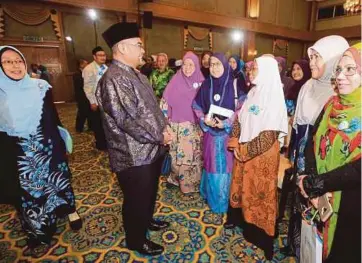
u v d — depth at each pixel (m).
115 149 1.30
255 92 1.43
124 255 1.50
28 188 1.48
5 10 6.19
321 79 1.19
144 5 7.70
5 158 1.41
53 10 6.79
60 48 7.15
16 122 1.40
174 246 1.57
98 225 1.79
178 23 8.80
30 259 1.48
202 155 2.07
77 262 1.45
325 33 12.63
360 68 0.80
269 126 1.36
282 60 2.94
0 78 1.35
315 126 1.06
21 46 6.60
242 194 1.55
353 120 0.83
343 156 0.86
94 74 3.09
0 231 1.74
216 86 1.73
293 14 12.18
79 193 2.25
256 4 10.40
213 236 1.65
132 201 1.36
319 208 0.94
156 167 1.41
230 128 1.71
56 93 7.36
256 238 1.52
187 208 1.98
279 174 1.70
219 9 9.58
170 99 2.09
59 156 1.61
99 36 7.66
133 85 1.22
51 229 1.60
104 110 1.24
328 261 0.97
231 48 10.48
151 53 8.38
